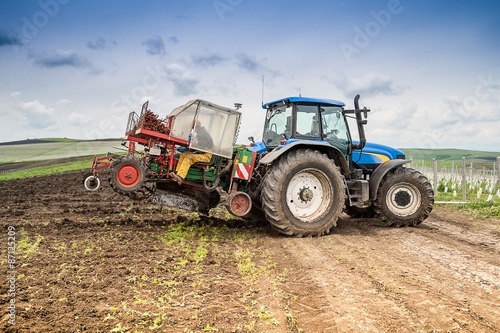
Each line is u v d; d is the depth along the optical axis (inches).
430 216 361.1
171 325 128.1
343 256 212.4
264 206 263.3
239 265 189.3
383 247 235.8
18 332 119.6
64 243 222.7
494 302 149.9
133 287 157.9
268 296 154.6
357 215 355.3
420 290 160.9
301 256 211.9
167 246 225.0
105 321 129.0
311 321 133.4
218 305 144.6
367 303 147.0
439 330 126.6
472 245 244.2
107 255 199.3
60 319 129.5
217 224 303.0
